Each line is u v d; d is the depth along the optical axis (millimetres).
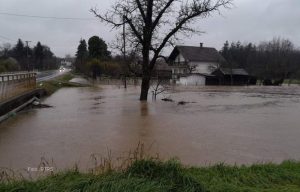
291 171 7504
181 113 21781
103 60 81375
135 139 13641
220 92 44969
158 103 28031
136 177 6246
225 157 10922
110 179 6117
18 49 139625
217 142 13102
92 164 10039
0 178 7375
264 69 89688
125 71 30938
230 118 19625
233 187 6273
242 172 7309
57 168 9570
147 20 27484
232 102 29844
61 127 16547
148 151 11688
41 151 11820
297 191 6230
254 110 23766
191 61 78812
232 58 103500
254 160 10539
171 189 5867
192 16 27109
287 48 113062
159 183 6016
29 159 10797
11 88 21484
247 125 17094
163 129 15883
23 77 25500
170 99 31188
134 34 28625
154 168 6512
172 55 83625
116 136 14250
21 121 18484
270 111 23234
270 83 76375
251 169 7578
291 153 11516
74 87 53906
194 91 46781
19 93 23859
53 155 11266
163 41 28125
